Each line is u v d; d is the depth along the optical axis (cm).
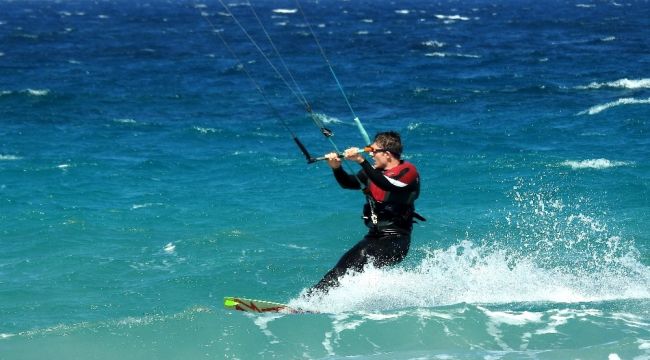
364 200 6091
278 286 3891
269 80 15950
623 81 14325
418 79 15712
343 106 12550
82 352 2670
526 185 6444
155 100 13388
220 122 11106
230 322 2884
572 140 8956
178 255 4509
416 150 8531
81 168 7738
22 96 13738
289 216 5575
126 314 3534
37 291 3875
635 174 6812
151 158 8412
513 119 10756
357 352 2661
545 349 2638
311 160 3047
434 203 5866
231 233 4872
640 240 4581
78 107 12644
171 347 2705
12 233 5128
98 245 4800
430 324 2844
